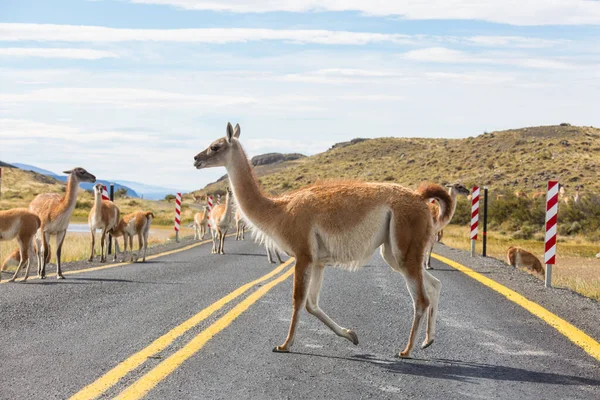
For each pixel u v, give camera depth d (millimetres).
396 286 12500
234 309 9773
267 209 8039
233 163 8359
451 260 17719
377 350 7594
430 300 7848
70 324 8695
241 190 8273
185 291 11648
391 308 10188
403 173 90312
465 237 34469
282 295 11258
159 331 8297
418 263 7574
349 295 11406
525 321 9195
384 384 6242
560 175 69562
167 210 63750
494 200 47031
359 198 7695
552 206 12914
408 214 7590
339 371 6672
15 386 6000
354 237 7672
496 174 75062
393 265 8070
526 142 89000
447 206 8070
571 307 10320
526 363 7047
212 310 9688
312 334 8344
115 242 19594
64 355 7098
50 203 14227
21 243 13227
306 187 8195
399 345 7859
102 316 9250
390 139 124875
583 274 18875
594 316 9586
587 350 7586
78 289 11820
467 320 9242
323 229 7676
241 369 6668
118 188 92812
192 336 8016
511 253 18719
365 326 8875
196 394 5828
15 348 7398
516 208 44750
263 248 22719
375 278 13617
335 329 7883
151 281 13055
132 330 8344
